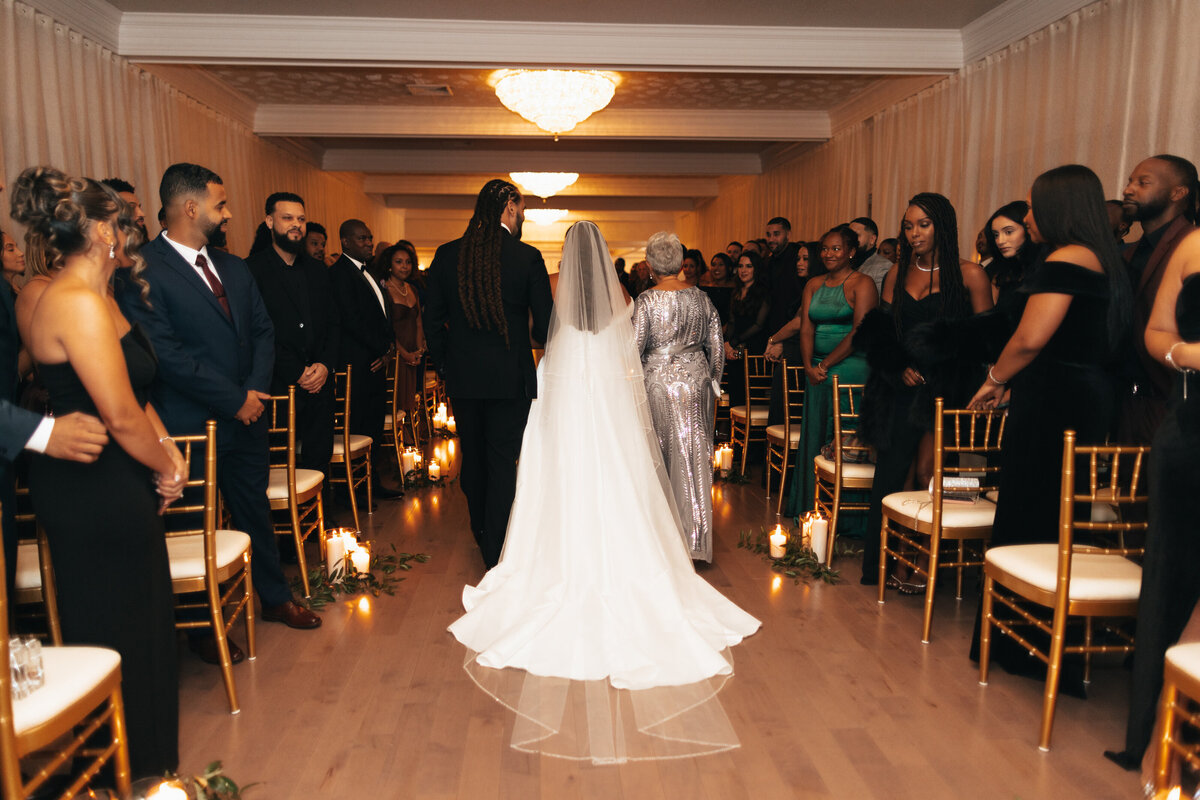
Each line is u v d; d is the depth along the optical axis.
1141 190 3.06
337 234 11.98
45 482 2.04
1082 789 2.25
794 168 10.33
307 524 4.34
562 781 2.29
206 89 7.24
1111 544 2.95
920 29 6.02
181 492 2.26
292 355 4.27
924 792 2.24
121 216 2.07
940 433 3.14
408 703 2.75
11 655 1.70
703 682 2.87
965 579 4.02
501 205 3.72
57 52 4.95
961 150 6.16
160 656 2.21
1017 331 2.82
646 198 16.41
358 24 5.66
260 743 2.50
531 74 6.70
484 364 3.75
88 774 1.84
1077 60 4.96
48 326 1.93
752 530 4.91
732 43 5.90
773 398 5.82
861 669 3.02
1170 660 1.92
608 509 3.14
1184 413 2.14
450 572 4.12
